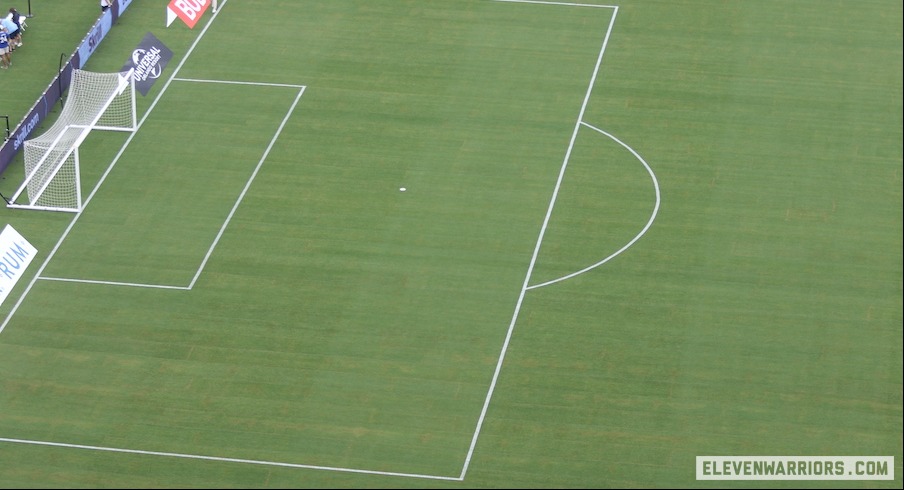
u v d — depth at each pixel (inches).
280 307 2760.8
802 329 2672.2
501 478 2370.8
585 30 3705.7
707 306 2733.8
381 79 3496.6
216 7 3823.8
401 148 3233.3
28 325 2733.8
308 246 2925.7
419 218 3002.0
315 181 3127.5
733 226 2960.1
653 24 3725.4
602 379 2564.0
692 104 3380.9
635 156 3191.4
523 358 2618.1
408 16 3784.5
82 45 3545.8
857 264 2842.0
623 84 3467.0
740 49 3609.7
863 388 2529.5
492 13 3791.8
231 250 2923.2
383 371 2600.9
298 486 2364.7
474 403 2522.1
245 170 3171.8
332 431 2474.2
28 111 3395.7
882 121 3309.5
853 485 2340.1
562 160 3181.6
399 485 2362.2
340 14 3794.3
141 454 2438.5
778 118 3324.3
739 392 2529.5
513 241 2928.2
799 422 2464.3
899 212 2997.0
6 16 3772.1
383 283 2819.9
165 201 3075.8
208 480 2379.4
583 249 2901.1
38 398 2564.0
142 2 3882.9
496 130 3289.9
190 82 3496.6
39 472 2406.5
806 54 3585.1
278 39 3681.1
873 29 3695.9
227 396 2554.1
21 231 2999.5
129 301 2787.9
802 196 3053.6
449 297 2778.1
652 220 2982.3
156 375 2603.3
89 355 2657.5
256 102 3415.4
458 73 3518.7
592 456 2406.5
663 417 2477.9
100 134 3302.2
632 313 2721.5
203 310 2758.4
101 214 3043.8
